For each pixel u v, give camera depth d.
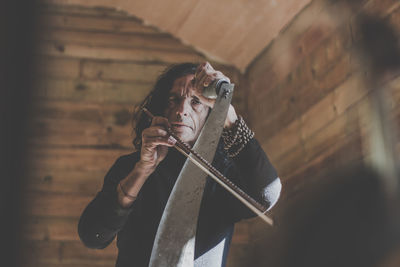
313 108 3.80
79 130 4.62
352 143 3.18
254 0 4.11
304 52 3.96
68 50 4.78
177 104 1.60
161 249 1.17
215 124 1.30
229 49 4.79
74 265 4.31
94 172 4.55
